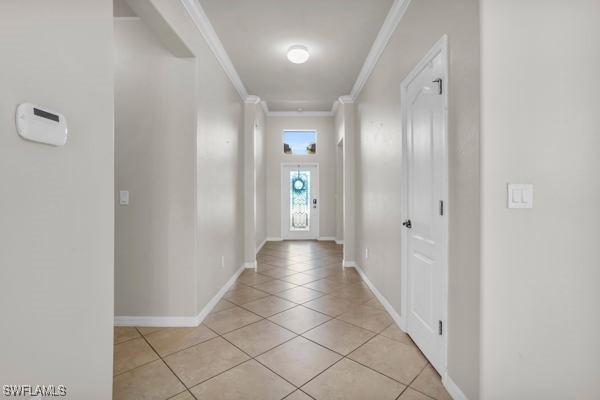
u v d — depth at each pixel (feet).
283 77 13.17
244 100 15.19
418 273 7.06
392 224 8.94
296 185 23.84
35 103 3.19
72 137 3.68
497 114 4.54
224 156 11.32
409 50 7.53
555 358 4.67
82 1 3.83
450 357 5.53
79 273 3.82
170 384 5.81
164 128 8.34
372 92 11.39
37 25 3.22
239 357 6.77
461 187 5.14
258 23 9.00
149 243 8.39
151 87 8.37
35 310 3.23
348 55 11.07
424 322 6.76
